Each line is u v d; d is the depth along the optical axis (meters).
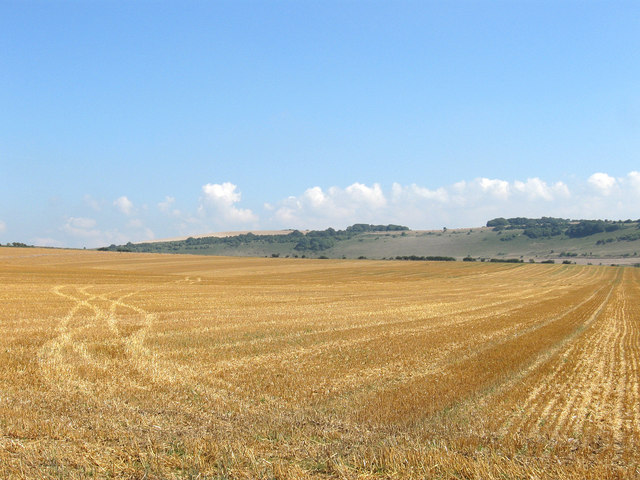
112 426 10.76
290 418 11.59
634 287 81.94
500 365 17.84
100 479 8.34
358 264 130.75
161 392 13.77
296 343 22.33
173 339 22.80
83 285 56.22
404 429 10.84
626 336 27.30
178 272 98.94
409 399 13.12
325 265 124.62
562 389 15.01
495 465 8.89
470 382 15.10
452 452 9.47
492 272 116.62
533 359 19.38
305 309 37.69
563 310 41.91
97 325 26.62
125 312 32.97
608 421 12.08
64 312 32.12
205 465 8.91
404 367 17.53
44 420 10.93
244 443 9.93
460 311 38.78
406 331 26.64
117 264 113.81
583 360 19.86
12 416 11.16
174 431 10.58
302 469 8.91
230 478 8.48
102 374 15.52
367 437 10.38
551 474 8.73
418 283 81.38
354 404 12.73
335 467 8.91
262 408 12.52
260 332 25.39
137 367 16.64
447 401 12.96
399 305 42.66
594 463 9.44
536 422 11.77
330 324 29.06
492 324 30.50
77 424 10.84
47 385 14.16
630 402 13.80
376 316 33.81
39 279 60.75
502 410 12.46
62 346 20.19
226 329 26.25
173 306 37.59
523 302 49.06
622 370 18.05
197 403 12.77
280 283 72.38
